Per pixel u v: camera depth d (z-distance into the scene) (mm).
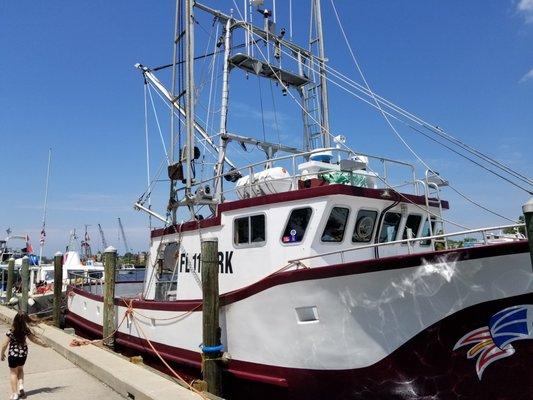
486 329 6863
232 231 9508
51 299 21969
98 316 13992
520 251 6586
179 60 12688
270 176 9336
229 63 11227
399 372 7184
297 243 8523
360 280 7164
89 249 42625
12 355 8242
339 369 7430
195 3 11320
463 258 6727
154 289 12047
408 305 7027
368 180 9344
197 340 9297
